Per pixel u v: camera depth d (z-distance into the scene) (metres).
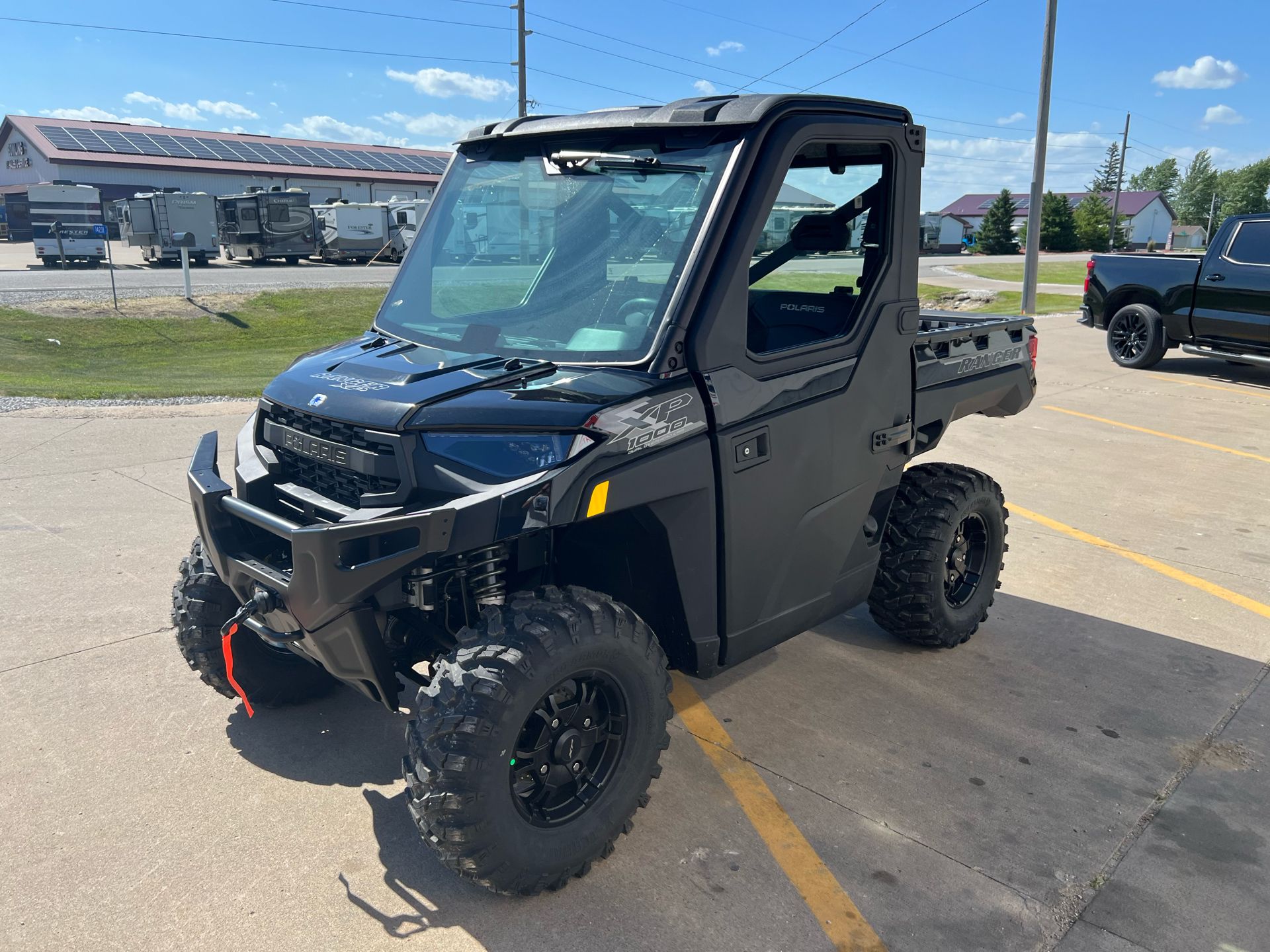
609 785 2.89
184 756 3.53
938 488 4.30
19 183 60.19
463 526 2.50
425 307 3.40
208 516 3.02
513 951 2.59
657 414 2.76
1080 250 89.19
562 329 3.01
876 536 3.94
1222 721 3.93
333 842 3.05
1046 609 5.11
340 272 33.00
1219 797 3.39
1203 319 12.06
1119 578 5.56
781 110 2.99
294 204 36.59
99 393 10.73
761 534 3.16
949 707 4.02
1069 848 3.08
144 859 2.95
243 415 9.48
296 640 2.89
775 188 2.97
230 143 59.47
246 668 3.64
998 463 8.15
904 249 3.54
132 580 5.14
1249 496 7.22
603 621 2.72
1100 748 3.71
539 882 2.72
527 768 2.73
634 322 2.90
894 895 2.84
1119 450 8.63
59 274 29.50
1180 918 2.77
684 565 2.97
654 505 2.84
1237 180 143.62
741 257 2.92
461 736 2.49
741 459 3.00
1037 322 19.53
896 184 3.42
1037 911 2.79
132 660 4.25
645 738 2.91
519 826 2.64
